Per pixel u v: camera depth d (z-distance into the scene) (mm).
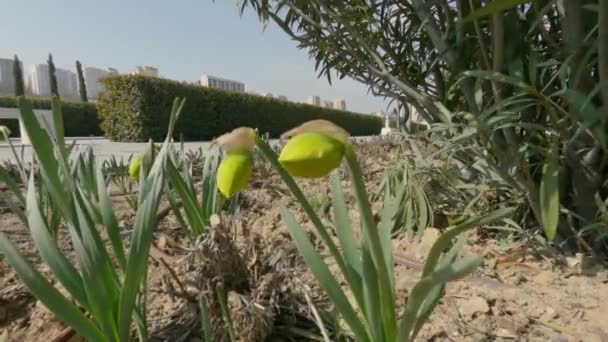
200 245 993
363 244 683
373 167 3545
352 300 1124
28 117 680
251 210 2264
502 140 1490
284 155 532
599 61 1109
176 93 11969
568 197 1536
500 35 1244
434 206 1978
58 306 726
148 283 1276
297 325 1046
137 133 11258
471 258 534
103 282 770
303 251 741
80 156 1606
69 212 760
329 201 2188
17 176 3041
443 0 1405
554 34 1479
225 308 923
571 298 1220
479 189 1689
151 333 1014
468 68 1529
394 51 1979
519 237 1639
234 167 671
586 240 1505
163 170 885
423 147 2229
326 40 2008
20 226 1955
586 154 1386
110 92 11477
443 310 1155
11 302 1179
